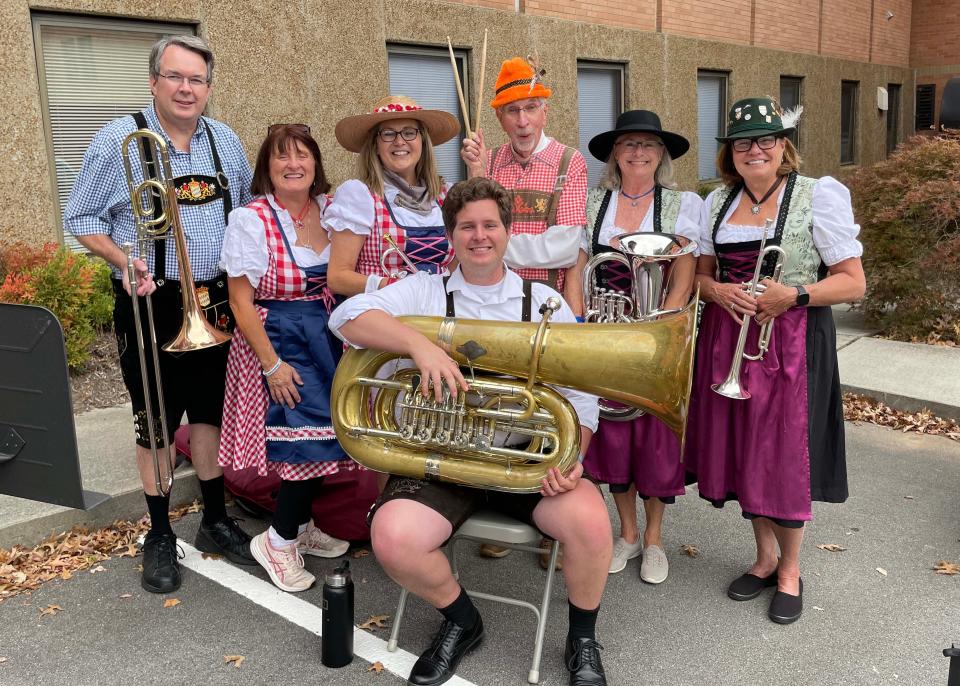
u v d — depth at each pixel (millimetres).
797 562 3066
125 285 2924
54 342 2283
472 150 3357
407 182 3209
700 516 3922
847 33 15188
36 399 2346
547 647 2834
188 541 3586
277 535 3191
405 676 2680
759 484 2941
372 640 2887
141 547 3498
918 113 18016
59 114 5871
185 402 3236
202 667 2723
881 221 6766
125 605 3092
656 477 3174
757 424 2912
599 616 3045
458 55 8406
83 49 5930
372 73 7480
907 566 3406
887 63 16781
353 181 3070
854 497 4113
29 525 3426
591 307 3168
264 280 2980
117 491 3678
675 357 2311
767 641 2877
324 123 7195
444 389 2436
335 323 2600
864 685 2627
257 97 6715
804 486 2904
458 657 2688
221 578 3289
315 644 2857
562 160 3453
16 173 5543
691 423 3166
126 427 4516
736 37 12242
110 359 5465
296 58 6918
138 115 3037
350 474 3486
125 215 3047
